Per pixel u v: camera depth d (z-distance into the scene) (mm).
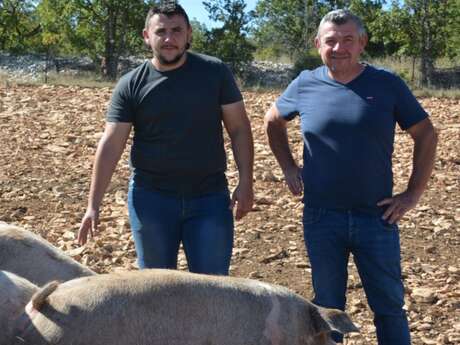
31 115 14953
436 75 38250
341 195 4676
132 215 4961
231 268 7461
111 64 36625
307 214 4820
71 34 38031
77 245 7883
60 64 38031
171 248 4930
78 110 15719
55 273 4285
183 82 4738
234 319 3301
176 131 4770
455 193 10477
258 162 11938
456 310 6609
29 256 4297
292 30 49219
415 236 8602
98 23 37312
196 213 4879
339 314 3555
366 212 4695
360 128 4586
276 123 5027
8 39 45062
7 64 36875
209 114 4809
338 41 4570
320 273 4789
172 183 4859
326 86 4719
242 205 4973
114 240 8102
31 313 3252
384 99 4609
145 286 3266
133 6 36781
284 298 3455
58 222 8719
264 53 48938
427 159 4766
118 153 4855
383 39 38469
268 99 18375
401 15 37375
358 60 4711
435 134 4746
